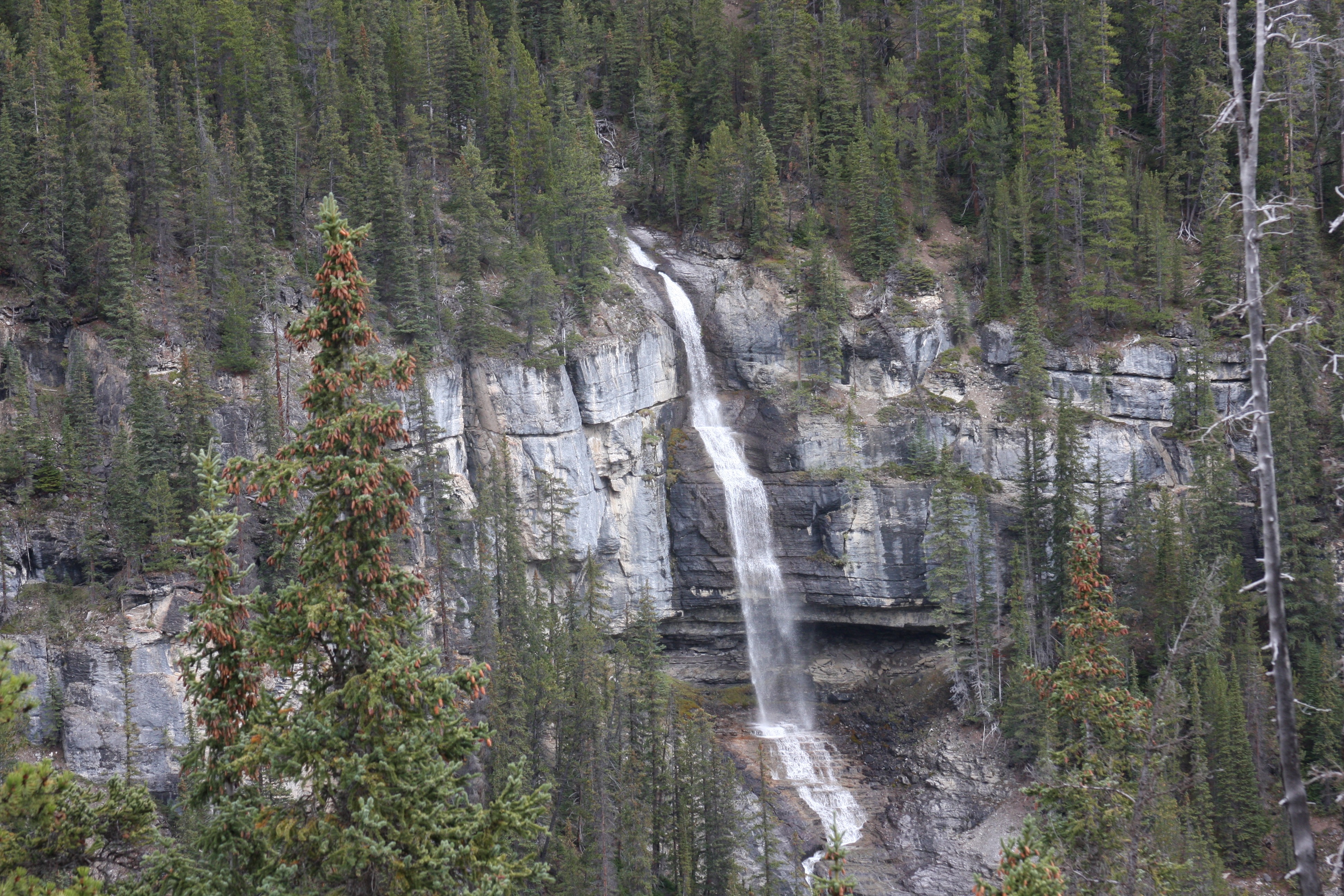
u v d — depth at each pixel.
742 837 62.84
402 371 21.50
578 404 88.38
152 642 64.12
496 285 92.25
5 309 77.12
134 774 57.31
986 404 96.19
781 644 91.31
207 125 90.31
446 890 19.72
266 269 82.50
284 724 20.38
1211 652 69.38
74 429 71.69
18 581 66.06
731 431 96.25
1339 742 65.94
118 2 92.50
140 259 80.00
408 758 20.06
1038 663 79.00
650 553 90.69
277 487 20.55
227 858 20.34
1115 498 90.25
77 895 18.44
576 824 62.59
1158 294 99.25
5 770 21.84
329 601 20.25
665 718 70.94
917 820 73.81
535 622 69.62
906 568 88.69
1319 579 78.94
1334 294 98.25
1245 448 91.06
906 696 86.00
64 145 82.38
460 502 77.81
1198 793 62.38
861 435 93.31
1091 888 28.59
